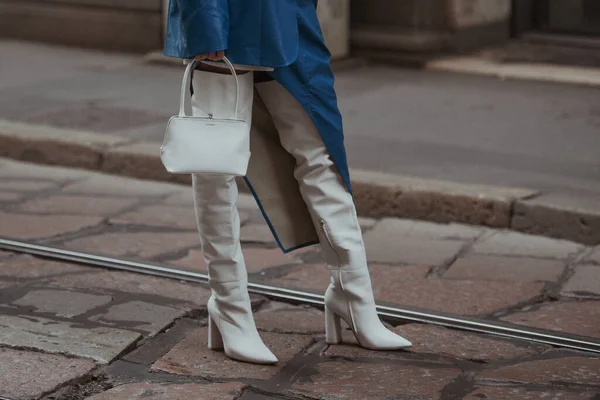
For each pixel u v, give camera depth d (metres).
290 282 5.70
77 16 12.63
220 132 4.15
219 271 4.55
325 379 4.46
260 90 4.47
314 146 4.49
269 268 5.93
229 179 4.39
